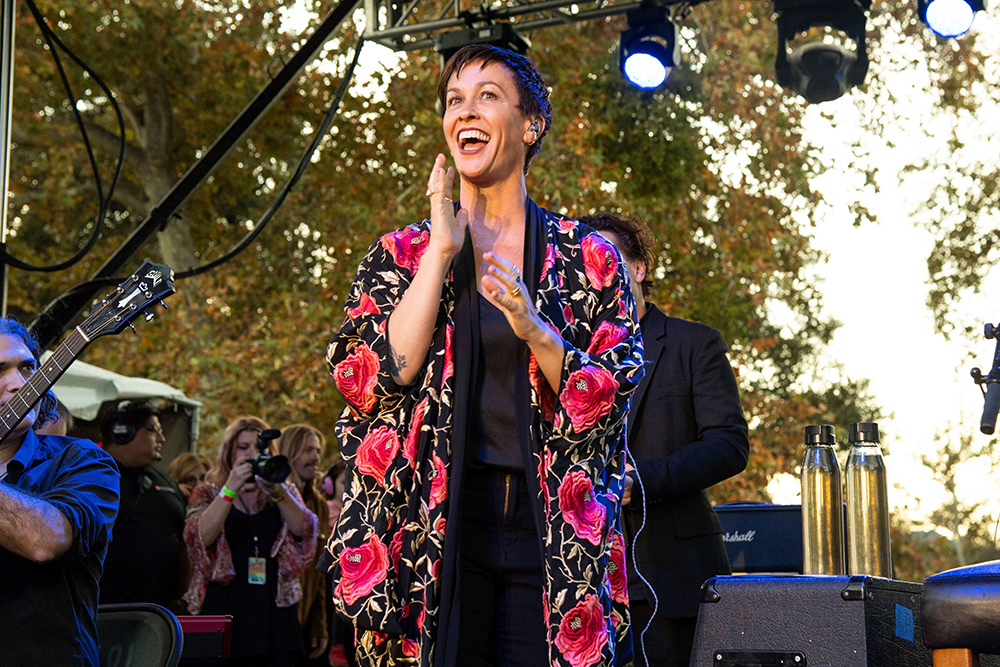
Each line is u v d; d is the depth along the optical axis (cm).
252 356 1549
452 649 179
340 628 693
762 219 1364
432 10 1246
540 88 206
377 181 1622
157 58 1675
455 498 184
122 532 518
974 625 199
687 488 294
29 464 279
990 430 320
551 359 183
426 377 191
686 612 291
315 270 1709
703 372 316
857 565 266
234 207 1833
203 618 395
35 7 521
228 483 533
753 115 1347
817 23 609
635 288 324
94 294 504
